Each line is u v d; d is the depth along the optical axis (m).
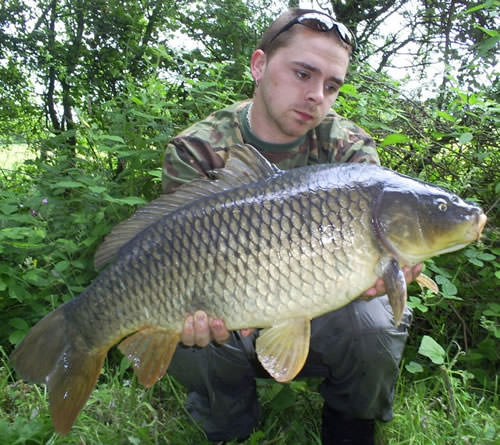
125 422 2.12
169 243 1.63
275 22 2.09
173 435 2.11
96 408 2.21
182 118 3.81
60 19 6.67
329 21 1.93
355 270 1.60
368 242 1.60
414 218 1.62
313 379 2.34
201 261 1.61
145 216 1.74
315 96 1.95
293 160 2.19
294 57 1.95
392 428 2.13
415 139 3.40
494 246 2.95
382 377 1.91
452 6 5.06
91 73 6.39
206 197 1.66
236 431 2.06
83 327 1.72
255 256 1.59
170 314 1.64
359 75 3.71
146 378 1.69
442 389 2.38
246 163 1.72
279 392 2.21
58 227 3.00
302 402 2.29
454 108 3.28
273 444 2.08
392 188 1.63
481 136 3.24
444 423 2.13
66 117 6.47
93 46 6.46
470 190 3.21
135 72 6.32
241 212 1.60
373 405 1.96
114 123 3.60
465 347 2.71
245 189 1.64
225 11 5.91
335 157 2.19
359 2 6.12
